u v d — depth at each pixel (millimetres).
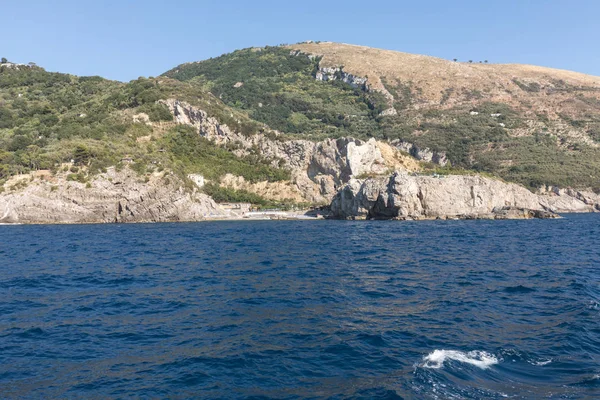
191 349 18422
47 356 17844
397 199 111875
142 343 19203
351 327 20984
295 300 26297
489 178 125438
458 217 113312
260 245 55625
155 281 32406
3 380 15648
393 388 14625
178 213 110125
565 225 89438
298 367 16547
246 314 23375
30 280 33062
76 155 110500
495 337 19391
